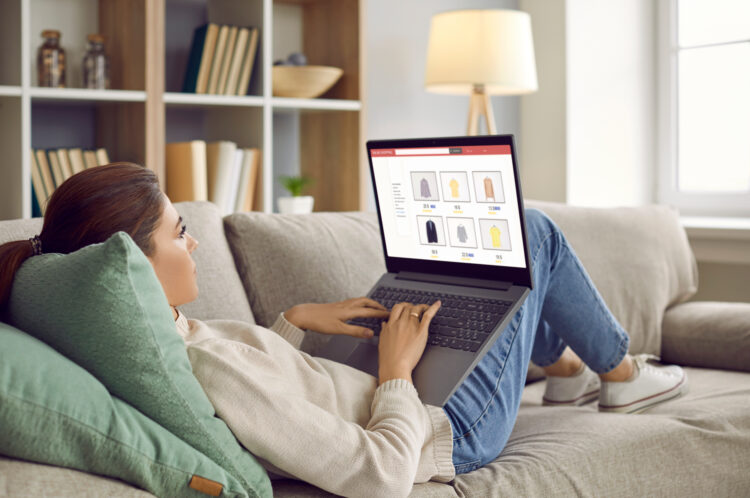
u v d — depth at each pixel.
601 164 3.45
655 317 2.19
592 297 1.59
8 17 2.41
